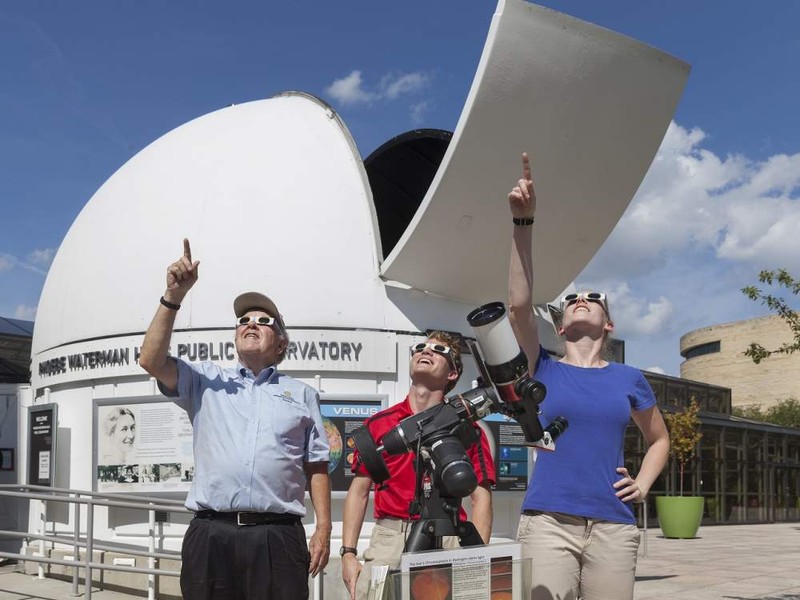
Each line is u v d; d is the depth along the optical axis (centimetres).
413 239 968
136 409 1041
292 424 414
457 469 345
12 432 1342
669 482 2828
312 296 1008
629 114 900
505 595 348
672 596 1070
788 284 928
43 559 911
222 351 989
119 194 1170
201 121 1241
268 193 1054
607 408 414
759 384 5866
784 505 3462
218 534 398
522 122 866
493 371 365
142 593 1026
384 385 1013
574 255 1024
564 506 406
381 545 419
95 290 1106
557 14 814
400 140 1235
